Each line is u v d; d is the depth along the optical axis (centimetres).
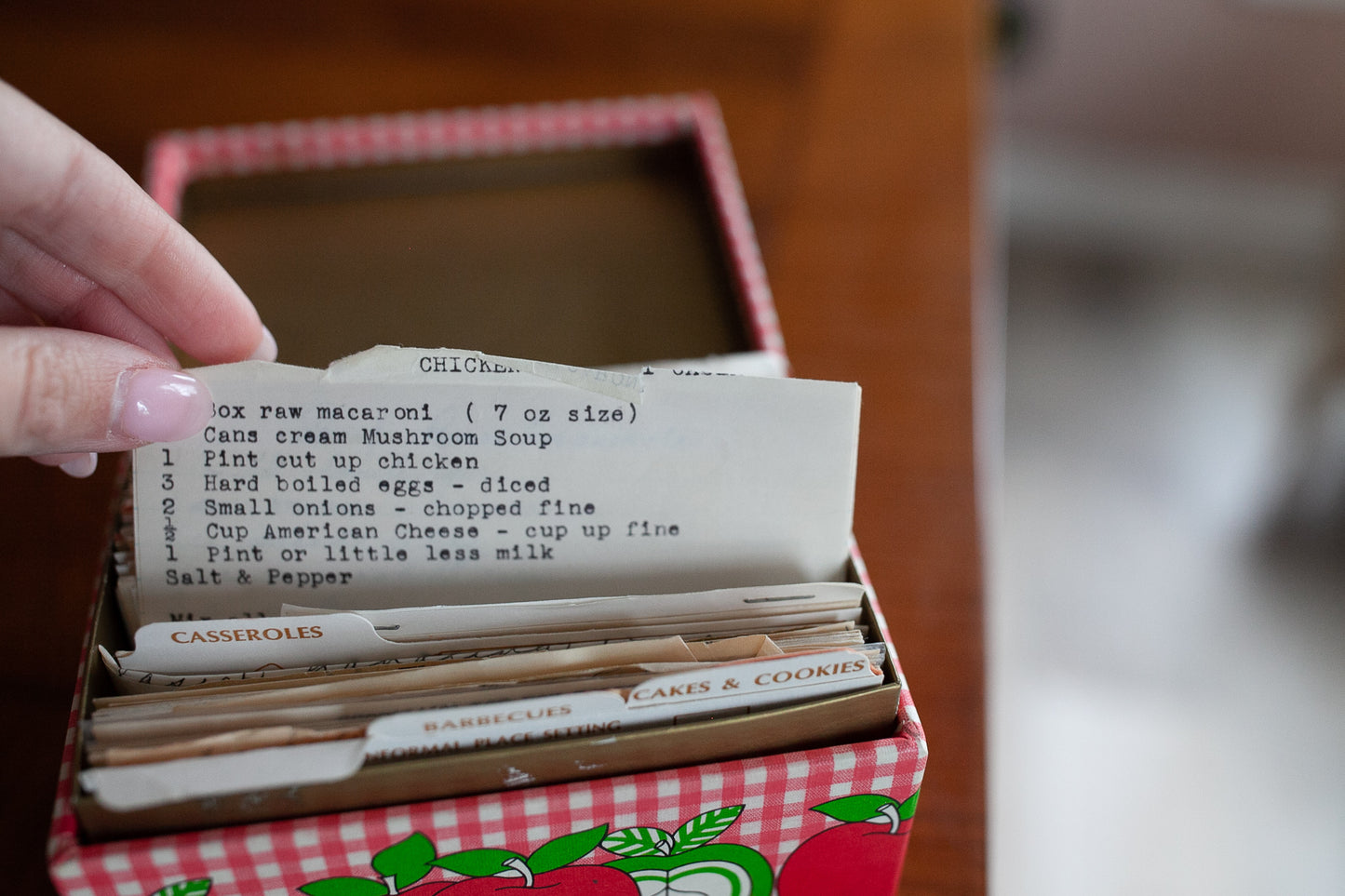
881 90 58
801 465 31
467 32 60
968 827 37
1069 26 129
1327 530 111
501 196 44
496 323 40
